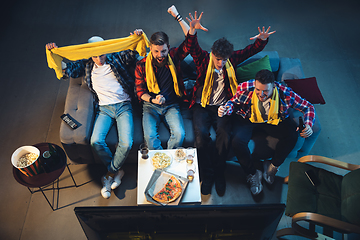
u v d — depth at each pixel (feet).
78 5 14.02
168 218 3.64
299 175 7.43
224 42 7.25
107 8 13.93
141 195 6.92
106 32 13.03
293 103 7.90
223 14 13.76
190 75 9.50
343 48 12.67
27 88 11.10
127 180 9.06
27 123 10.23
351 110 10.80
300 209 6.87
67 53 7.91
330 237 7.35
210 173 8.66
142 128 8.88
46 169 7.27
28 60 11.91
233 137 8.46
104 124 8.55
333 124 10.42
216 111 8.86
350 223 6.08
